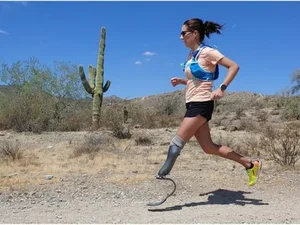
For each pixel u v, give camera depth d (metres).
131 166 4.70
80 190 3.44
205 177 3.91
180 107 16.17
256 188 3.44
